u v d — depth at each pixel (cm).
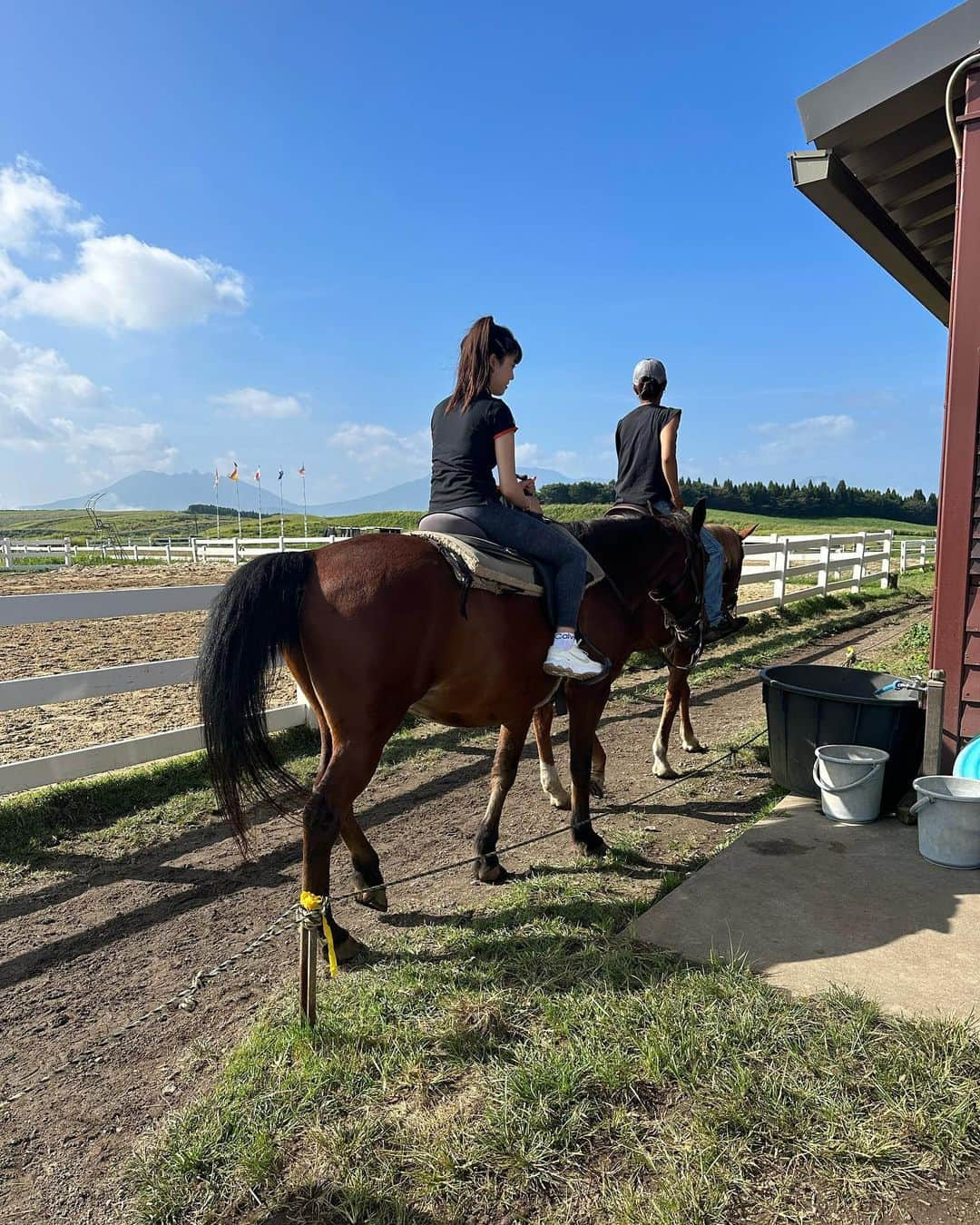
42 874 375
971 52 321
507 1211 175
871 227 446
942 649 366
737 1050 217
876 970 256
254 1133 199
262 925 327
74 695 444
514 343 314
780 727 439
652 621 445
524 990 253
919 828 344
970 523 354
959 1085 202
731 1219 170
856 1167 180
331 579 266
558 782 455
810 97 365
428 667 278
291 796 286
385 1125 200
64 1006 272
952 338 352
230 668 247
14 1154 206
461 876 363
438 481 321
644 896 329
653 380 461
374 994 256
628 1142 190
